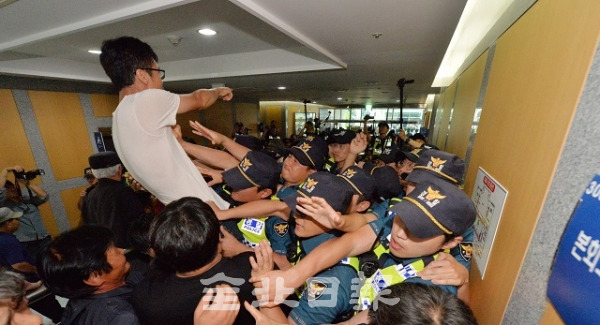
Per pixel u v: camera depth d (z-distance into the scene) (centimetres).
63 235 84
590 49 55
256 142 236
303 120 1423
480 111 164
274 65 342
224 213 111
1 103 330
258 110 977
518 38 109
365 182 120
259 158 135
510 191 92
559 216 59
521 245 77
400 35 208
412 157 209
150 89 89
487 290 103
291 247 119
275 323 71
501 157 108
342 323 80
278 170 141
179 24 225
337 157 260
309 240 104
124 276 92
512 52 115
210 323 65
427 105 1102
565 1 71
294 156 165
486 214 116
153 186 96
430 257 93
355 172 123
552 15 78
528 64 94
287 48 321
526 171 81
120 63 90
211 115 738
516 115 98
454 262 91
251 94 771
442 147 409
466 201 81
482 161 139
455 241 86
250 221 143
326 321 80
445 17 166
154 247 73
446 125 393
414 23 179
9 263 171
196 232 72
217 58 373
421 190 84
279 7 156
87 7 154
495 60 143
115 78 93
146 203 217
